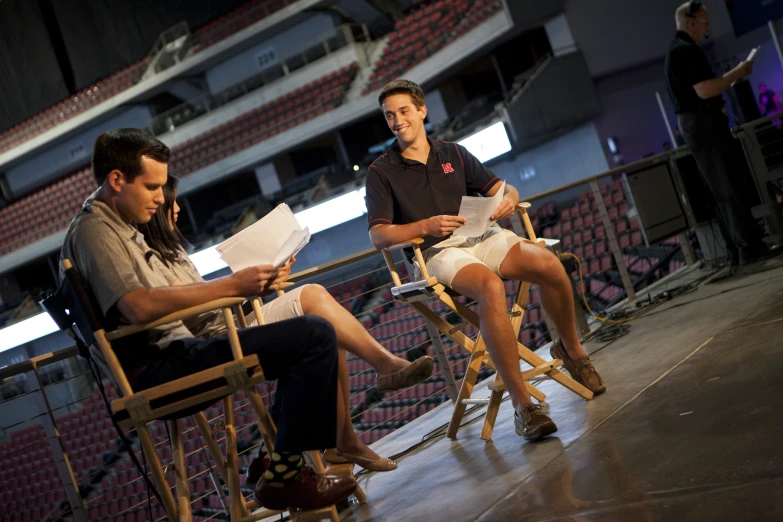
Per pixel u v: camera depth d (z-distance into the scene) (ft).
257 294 5.53
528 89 37.81
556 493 4.87
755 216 14.34
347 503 6.70
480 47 40.96
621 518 4.09
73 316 5.32
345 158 53.31
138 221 5.64
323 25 52.16
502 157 40.60
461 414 7.72
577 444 5.83
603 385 7.32
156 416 4.93
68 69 58.85
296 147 50.80
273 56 53.98
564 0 38.96
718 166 12.18
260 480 5.41
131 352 5.28
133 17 56.49
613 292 24.66
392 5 55.16
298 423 5.15
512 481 5.47
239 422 24.88
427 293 7.22
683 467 4.52
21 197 64.08
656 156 14.47
